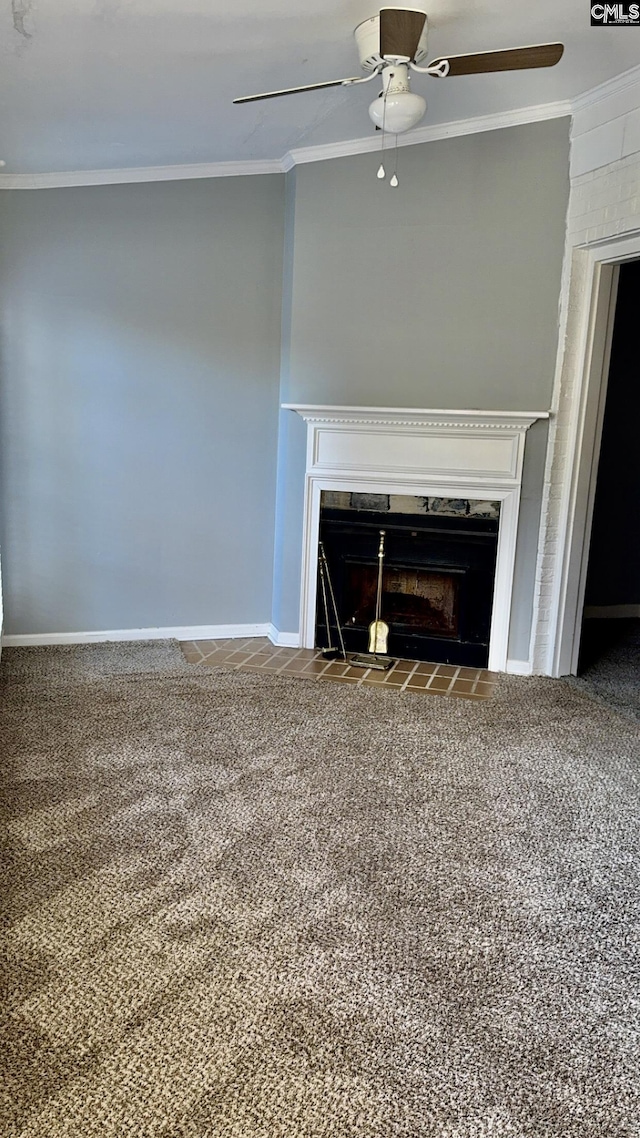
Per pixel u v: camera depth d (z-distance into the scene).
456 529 3.96
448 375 3.88
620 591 5.29
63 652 4.22
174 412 4.29
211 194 4.12
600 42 2.74
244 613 4.58
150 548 4.41
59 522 4.31
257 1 2.41
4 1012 1.64
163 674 3.84
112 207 4.09
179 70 2.92
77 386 4.21
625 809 2.59
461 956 1.85
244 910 2.00
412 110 2.59
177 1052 1.54
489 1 2.45
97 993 1.70
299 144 3.79
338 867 2.21
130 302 4.18
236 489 4.41
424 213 3.79
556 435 3.70
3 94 3.14
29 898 2.03
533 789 2.71
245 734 3.12
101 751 2.92
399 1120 1.41
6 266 4.08
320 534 4.23
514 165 3.58
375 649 4.16
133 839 2.32
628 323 4.88
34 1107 1.41
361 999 1.70
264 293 4.23
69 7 2.44
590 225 3.38
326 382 4.12
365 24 2.54
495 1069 1.53
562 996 1.73
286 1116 1.41
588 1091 1.48
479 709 3.47
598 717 3.41
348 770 2.82
